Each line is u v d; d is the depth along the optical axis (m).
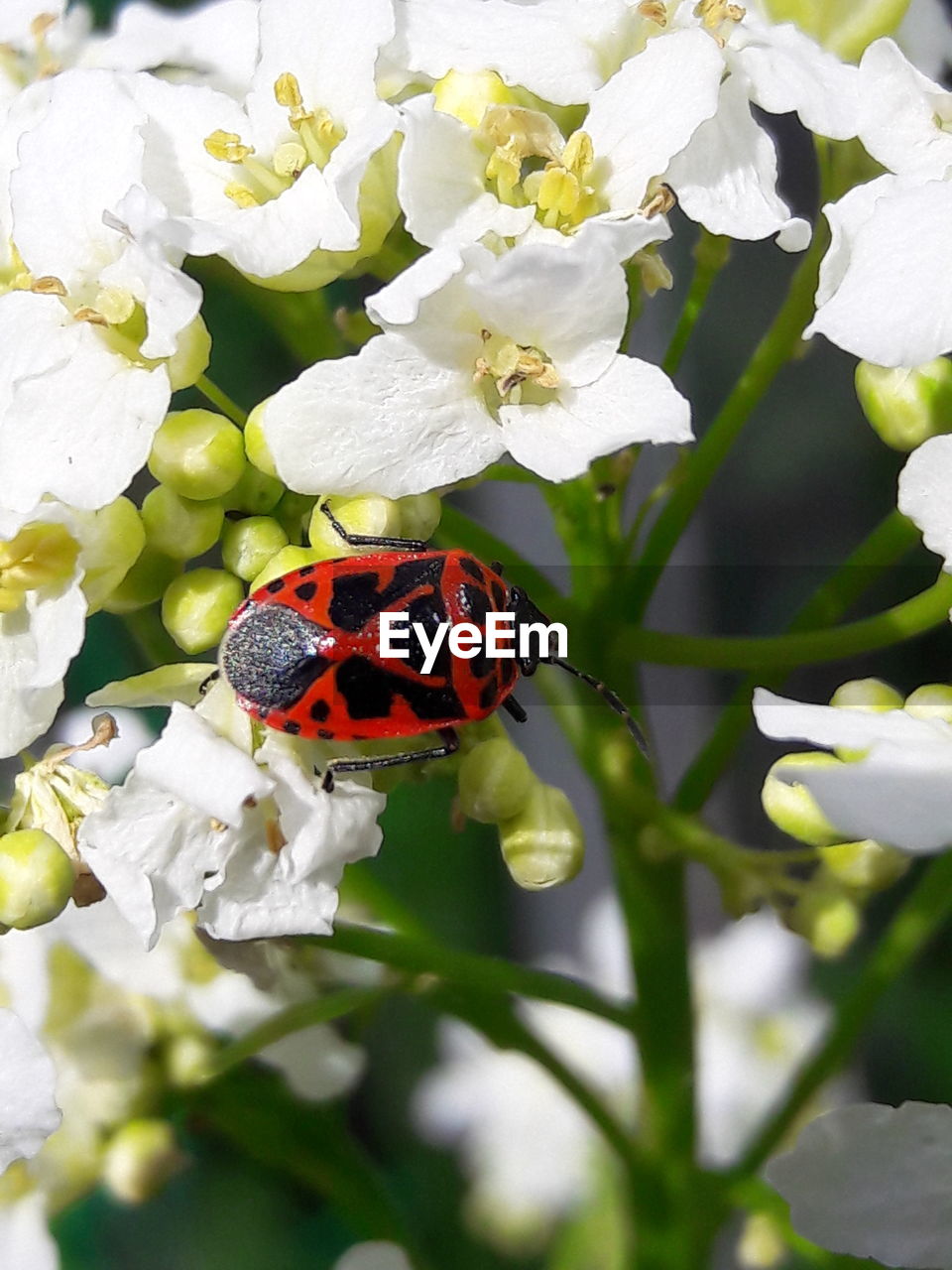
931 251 0.06
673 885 0.07
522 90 0.07
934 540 0.06
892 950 0.07
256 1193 0.11
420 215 0.06
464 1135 0.11
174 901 0.06
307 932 0.06
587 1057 0.11
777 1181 0.07
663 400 0.06
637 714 0.07
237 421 0.07
